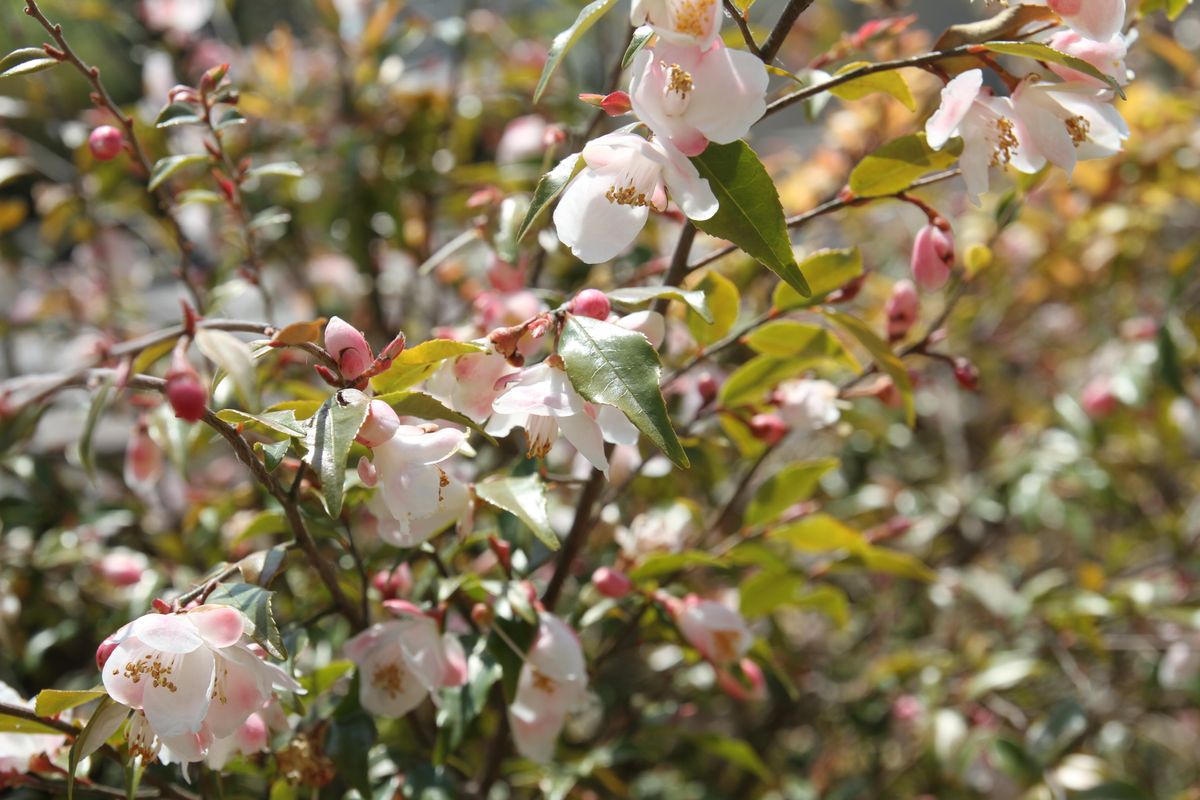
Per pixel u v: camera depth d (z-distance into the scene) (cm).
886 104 94
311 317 102
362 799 60
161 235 107
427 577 65
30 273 121
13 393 73
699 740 72
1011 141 58
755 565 82
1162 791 118
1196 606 94
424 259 98
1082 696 93
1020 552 129
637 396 54
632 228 56
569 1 100
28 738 58
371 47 98
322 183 97
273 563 57
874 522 105
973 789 97
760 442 71
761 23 120
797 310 65
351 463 60
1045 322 133
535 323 56
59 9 98
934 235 62
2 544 83
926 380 81
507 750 67
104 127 66
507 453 75
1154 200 108
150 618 53
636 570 66
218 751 57
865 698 97
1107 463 109
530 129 91
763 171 56
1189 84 116
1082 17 57
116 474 100
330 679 62
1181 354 94
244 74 105
